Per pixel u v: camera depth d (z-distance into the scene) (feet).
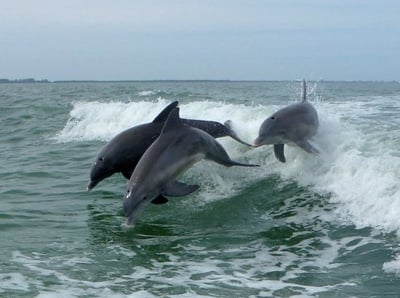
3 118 72.49
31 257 22.52
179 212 28.48
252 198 29.99
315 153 31.71
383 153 30.22
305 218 26.63
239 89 141.79
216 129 34.40
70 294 18.80
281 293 18.92
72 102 85.20
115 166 30.58
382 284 19.11
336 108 61.67
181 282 20.04
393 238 22.97
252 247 23.68
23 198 32.45
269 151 35.55
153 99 88.07
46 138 56.85
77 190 33.78
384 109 60.34
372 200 25.62
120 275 20.72
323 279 19.98
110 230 26.17
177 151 26.86
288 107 34.63
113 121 60.34
